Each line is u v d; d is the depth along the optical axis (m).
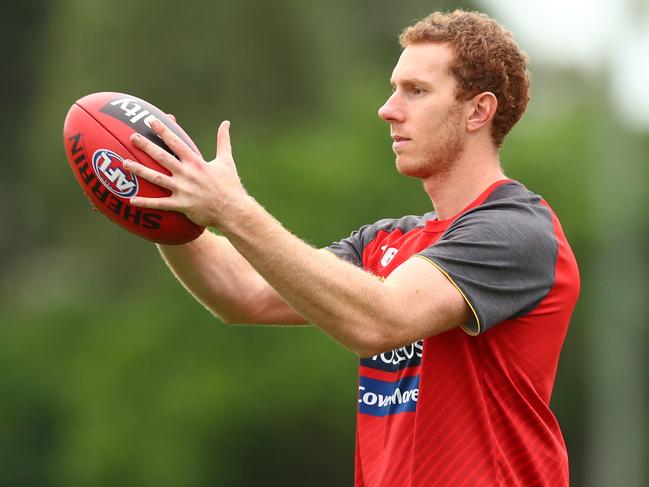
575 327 96.00
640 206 85.50
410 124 16.62
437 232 16.88
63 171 115.50
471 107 16.55
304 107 115.62
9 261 127.88
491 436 16.02
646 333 86.62
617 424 82.19
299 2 116.25
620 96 84.19
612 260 83.81
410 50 16.80
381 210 100.31
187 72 113.06
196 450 93.50
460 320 15.57
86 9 116.00
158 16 113.06
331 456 95.31
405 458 16.33
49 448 104.56
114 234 114.56
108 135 15.55
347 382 93.00
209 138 110.94
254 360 94.56
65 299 111.50
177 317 96.94
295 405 93.25
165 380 95.62
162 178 14.76
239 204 14.66
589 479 94.06
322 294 14.72
